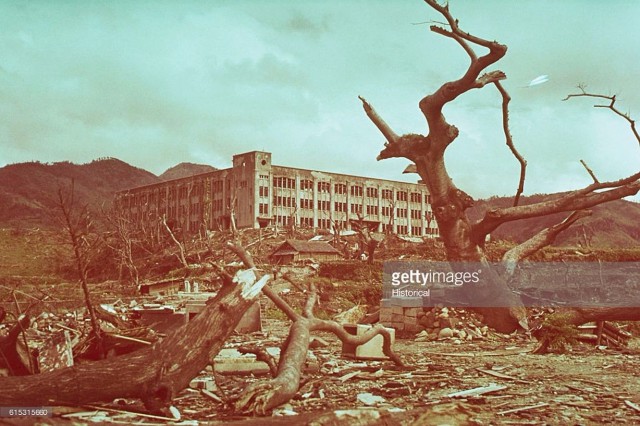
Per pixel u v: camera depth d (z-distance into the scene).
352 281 57.62
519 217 26.14
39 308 17.92
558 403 9.48
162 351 8.39
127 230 66.31
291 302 41.69
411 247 85.00
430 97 25.75
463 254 25.98
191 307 20.25
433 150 26.48
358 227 75.00
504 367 14.00
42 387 7.64
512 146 29.22
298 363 10.02
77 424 6.52
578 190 26.33
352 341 13.40
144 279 64.12
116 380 7.98
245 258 10.66
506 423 7.99
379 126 27.48
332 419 6.19
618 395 10.25
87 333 11.28
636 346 20.17
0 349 9.23
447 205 26.39
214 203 118.62
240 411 8.41
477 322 24.66
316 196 121.19
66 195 11.38
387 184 130.88
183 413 8.41
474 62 24.12
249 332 22.86
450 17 24.25
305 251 77.56
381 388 10.74
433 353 17.67
